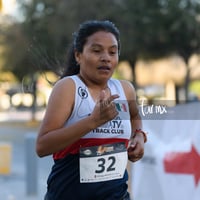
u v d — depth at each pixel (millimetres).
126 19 56469
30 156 19875
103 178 6617
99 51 6574
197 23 56969
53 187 6746
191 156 10680
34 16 58000
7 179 23891
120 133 6645
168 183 11344
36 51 8719
